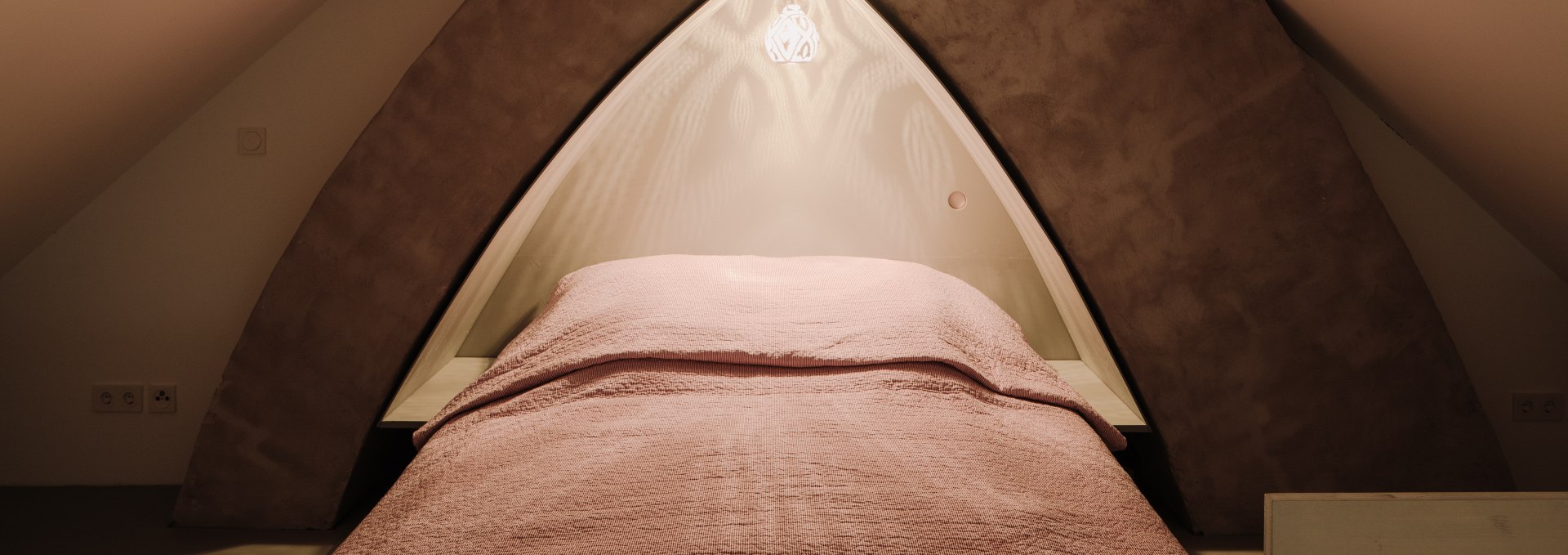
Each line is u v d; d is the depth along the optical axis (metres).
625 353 1.87
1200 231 2.20
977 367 1.93
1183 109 2.18
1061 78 2.19
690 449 1.52
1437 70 2.02
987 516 1.36
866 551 1.25
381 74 2.55
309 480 2.26
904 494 1.40
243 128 2.55
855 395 1.75
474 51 2.18
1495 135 2.08
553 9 2.18
